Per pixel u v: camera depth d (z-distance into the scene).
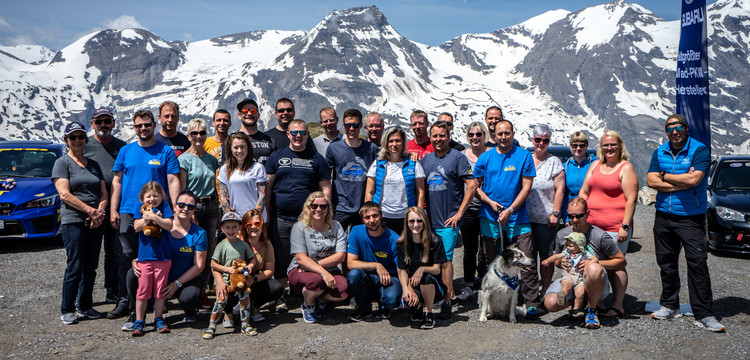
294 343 4.79
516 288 5.38
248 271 5.02
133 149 5.54
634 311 5.78
